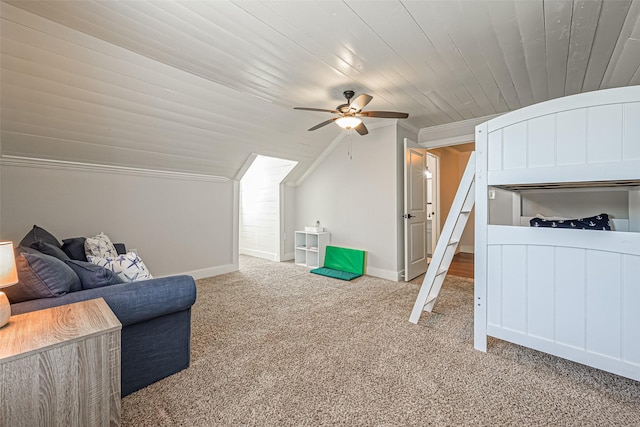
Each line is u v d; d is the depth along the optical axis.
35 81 2.18
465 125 3.91
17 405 0.93
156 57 2.25
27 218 2.74
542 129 1.72
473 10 1.70
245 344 2.06
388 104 3.25
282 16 1.75
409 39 2.00
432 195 5.87
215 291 3.38
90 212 3.11
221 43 2.05
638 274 1.48
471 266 4.81
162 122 2.96
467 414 1.37
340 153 4.57
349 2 1.63
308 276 4.11
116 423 1.15
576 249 1.65
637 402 1.45
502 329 1.91
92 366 1.09
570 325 1.67
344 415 1.37
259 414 1.37
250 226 5.93
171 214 3.76
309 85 2.75
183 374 1.70
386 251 3.99
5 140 2.48
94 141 2.84
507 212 3.80
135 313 1.48
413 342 2.10
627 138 1.47
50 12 1.74
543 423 1.31
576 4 1.65
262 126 3.63
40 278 1.34
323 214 4.87
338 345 2.05
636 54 2.17
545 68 2.41
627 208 2.33
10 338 1.01
